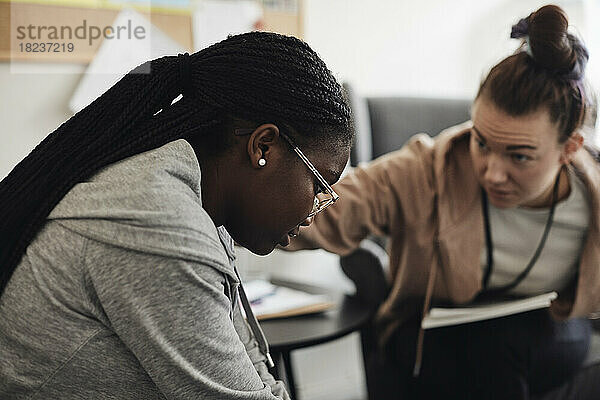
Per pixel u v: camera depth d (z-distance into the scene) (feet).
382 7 7.73
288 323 5.31
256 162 2.54
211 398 2.43
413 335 5.17
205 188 2.61
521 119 4.04
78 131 2.60
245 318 3.72
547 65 3.99
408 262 4.92
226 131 2.56
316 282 7.41
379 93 7.86
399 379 5.31
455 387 4.98
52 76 5.48
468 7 8.45
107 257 2.32
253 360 3.43
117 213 2.33
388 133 6.84
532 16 4.06
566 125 4.09
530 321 4.94
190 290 2.35
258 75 2.50
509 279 4.92
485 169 4.39
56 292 2.37
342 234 4.70
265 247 2.75
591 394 5.19
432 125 7.02
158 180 2.40
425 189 4.78
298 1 6.97
